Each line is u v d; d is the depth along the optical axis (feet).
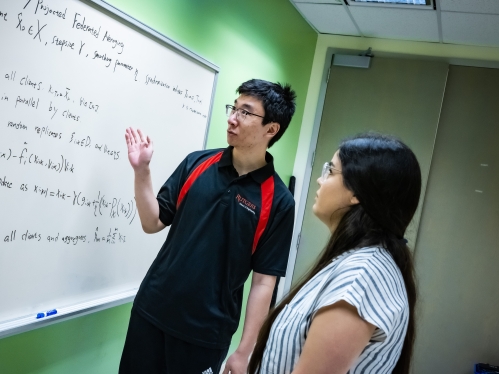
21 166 4.36
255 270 5.48
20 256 4.52
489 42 9.86
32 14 4.17
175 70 6.26
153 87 5.89
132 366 5.19
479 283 9.93
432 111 10.40
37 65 4.32
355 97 11.09
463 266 10.06
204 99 7.07
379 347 2.75
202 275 5.08
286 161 10.99
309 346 2.64
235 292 5.44
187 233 5.19
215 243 5.16
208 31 7.04
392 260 2.97
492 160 10.00
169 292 5.03
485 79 10.14
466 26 9.18
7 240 4.36
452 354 10.01
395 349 2.88
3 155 4.17
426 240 10.36
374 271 2.74
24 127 4.31
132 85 5.53
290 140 10.95
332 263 3.12
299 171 11.51
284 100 5.44
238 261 5.25
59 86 4.58
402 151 3.00
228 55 7.73
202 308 5.05
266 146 5.50
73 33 4.62
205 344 5.07
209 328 5.08
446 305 10.13
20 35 4.11
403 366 3.20
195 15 6.65
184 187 5.41
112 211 5.62
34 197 4.55
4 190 4.24
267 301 5.44
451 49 10.44
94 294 5.61
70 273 5.18
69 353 5.57
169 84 6.18
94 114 5.07
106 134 5.28
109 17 5.02
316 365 2.57
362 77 11.05
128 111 5.54
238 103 5.32
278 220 5.41
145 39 5.62
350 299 2.57
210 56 7.20
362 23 10.15
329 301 2.66
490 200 9.96
